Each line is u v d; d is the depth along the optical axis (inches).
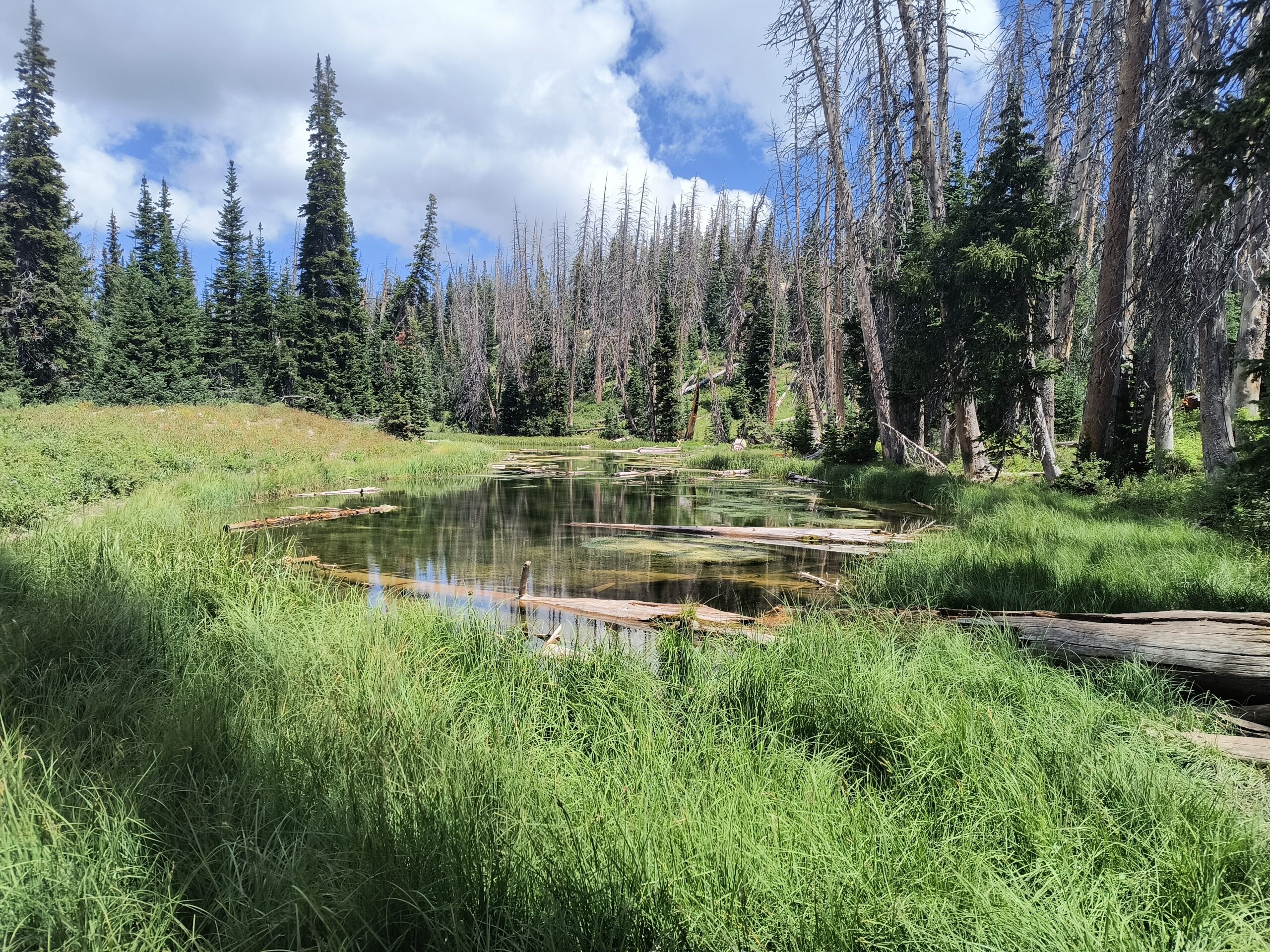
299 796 111.1
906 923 83.0
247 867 93.9
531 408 2443.4
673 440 2011.6
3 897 86.3
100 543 265.4
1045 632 195.9
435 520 577.9
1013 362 647.8
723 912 87.0
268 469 848.9
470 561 414.3
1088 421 604.4
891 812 112.4
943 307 730.8
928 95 756.6
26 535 347.9
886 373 921.5
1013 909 85.1
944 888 91.6
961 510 539.5
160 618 197.2
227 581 244.1
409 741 127.3
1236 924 84.5
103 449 685.9
